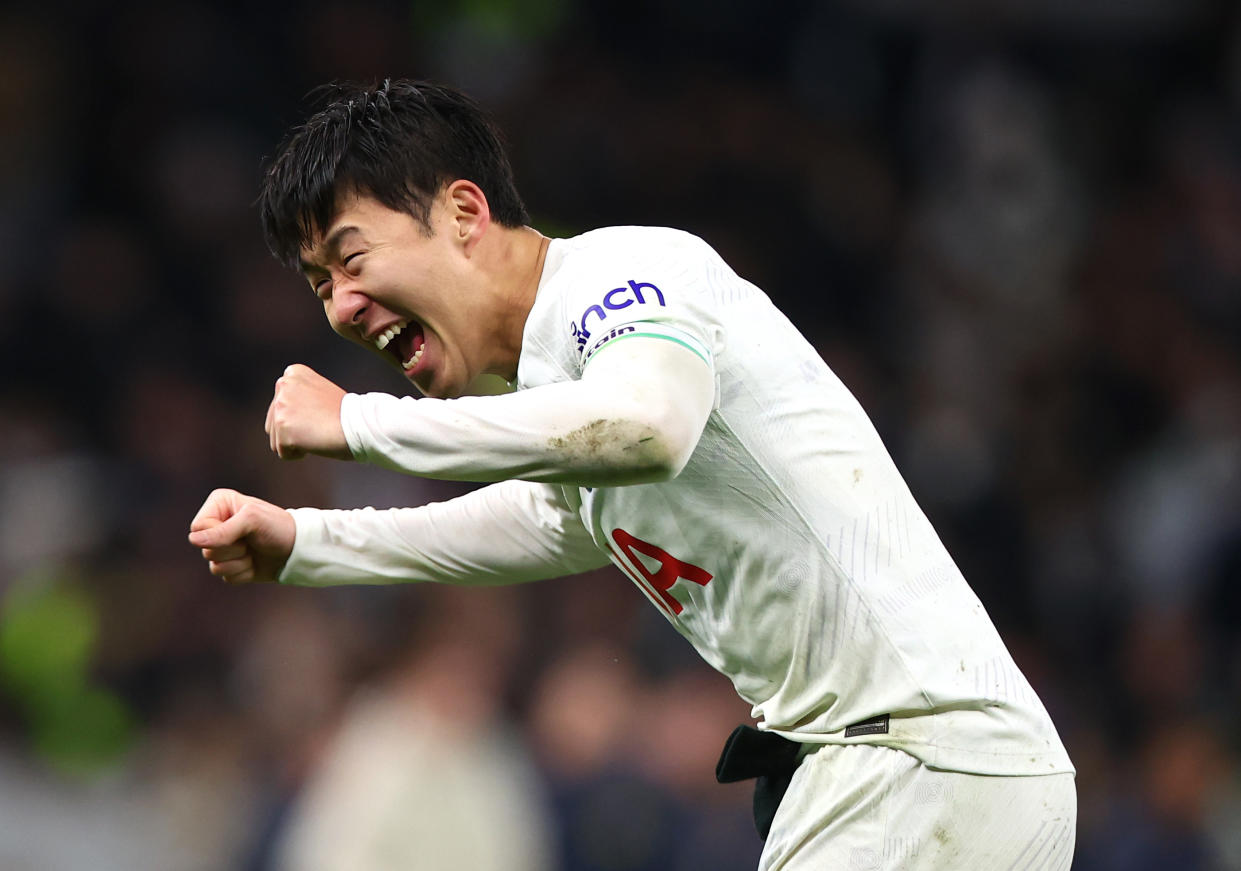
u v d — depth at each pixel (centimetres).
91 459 2959
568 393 808
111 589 2667
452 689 1848
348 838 1795
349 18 3691
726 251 3544
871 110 3953
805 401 905
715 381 859
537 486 1043
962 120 3838
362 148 898
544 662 2325
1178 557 2880
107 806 2397
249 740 2364
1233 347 3459
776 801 947
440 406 824
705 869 2055
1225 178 3878
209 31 3650
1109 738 2527
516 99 3647
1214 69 4141
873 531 898
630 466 804
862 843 894
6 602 2623
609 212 3550
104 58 3578
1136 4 4259
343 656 2066
